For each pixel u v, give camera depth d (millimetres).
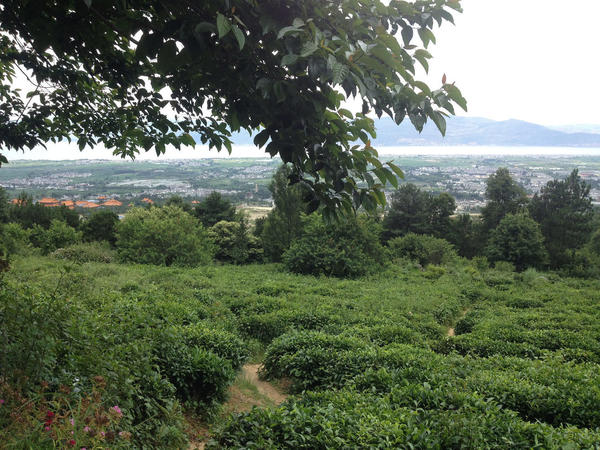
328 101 2662
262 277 21609
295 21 2152
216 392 6359
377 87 2494
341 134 3002
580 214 38375
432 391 5371
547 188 39875
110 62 3740
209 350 7301
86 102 4590
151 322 5555
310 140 2928
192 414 5984
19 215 34656
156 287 13836
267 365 8633
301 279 21734
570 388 5918
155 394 4586
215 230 33812
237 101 2914
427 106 2607
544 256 32969
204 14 2455
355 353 7754
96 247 25438
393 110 2627
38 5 2533
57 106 4613
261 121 2980
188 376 6105
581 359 9055
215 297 14312
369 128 3043
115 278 15297
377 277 24031
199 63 2619
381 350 7742
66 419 2666
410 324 12078
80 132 4938
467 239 41000
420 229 41344
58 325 3482
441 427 4262
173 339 5844
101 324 4430
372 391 5980
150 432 4379
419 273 27234
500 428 4379
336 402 5152
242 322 11367
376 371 6910
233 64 2660
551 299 18969
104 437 2740
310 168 3230
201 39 2242
